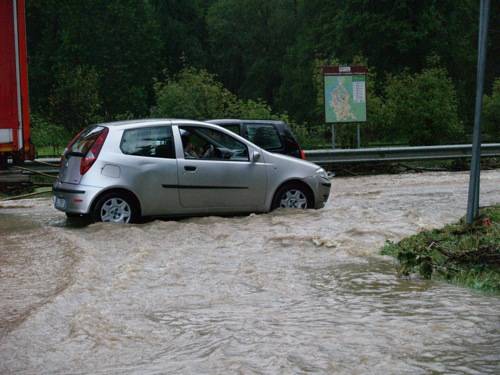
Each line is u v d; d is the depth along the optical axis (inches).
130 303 285.4
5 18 578.9
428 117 1227.9
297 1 3129.9
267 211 541.3
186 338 240.2
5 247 416.5
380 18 2176.4
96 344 234.5
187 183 516.7
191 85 1155.9
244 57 3378.4
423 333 241.6
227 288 310.8
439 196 665.6
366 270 345.4
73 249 398.9
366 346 228.1
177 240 430.6
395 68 2228.1
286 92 2829.7
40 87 2652.6
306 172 551.8
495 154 992.2
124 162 501.7
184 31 3142.2
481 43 418.9
